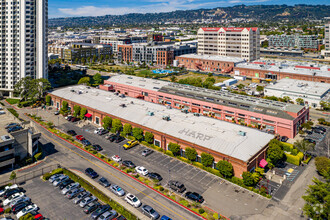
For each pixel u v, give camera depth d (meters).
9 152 94.31
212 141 96.88
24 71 179.62
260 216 71.25
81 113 139.25
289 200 77.88
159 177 87.56
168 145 103.38
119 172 92.94
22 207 72.94
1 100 178.88
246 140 96.50
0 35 175.62
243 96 144.25
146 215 71.44
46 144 114.12
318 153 108.19
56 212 72.75
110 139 117.12
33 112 154.62
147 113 122.31
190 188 83.81
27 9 174.50
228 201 77.44
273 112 124.62
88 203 75.50
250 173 83.50
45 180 88.62
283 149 101.69
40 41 182.75
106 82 197.50
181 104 155.88
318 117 150.62
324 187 68.00
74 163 98.94
